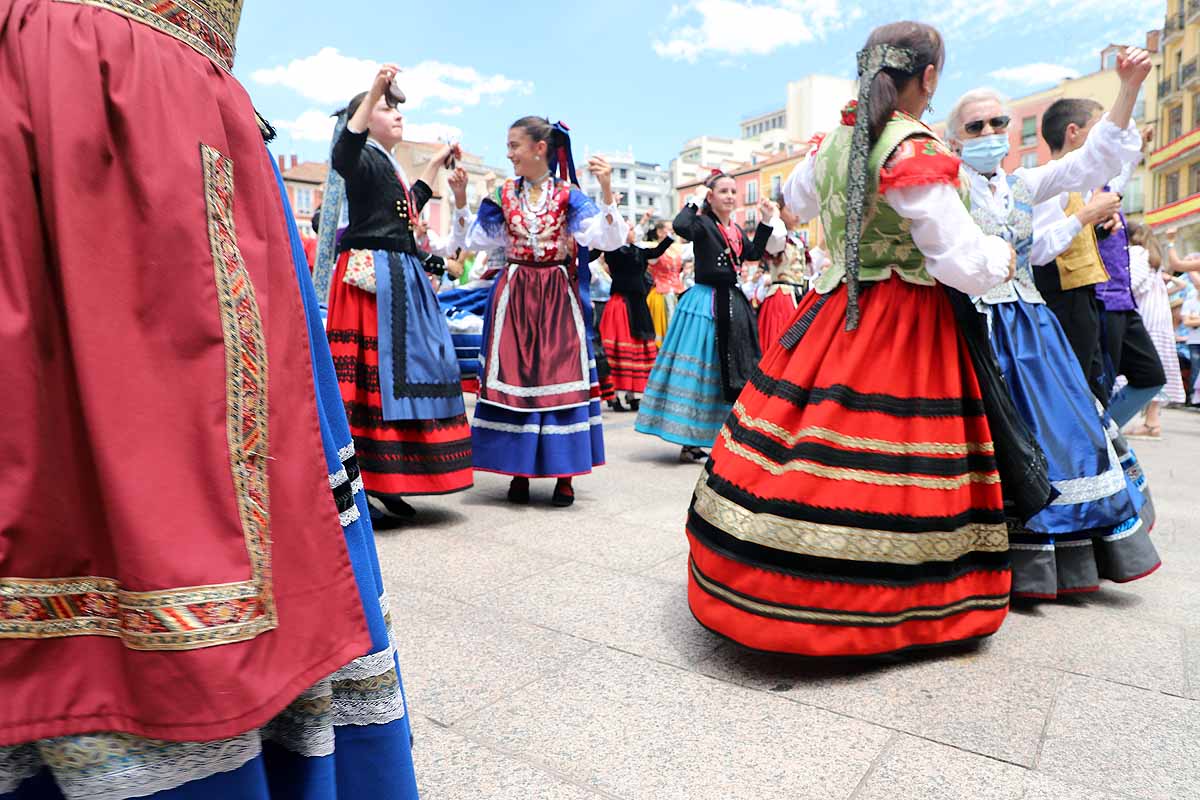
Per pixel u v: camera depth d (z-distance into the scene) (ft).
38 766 3.00
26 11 2.79
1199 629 7.54
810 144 7.75
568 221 12.30
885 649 6.36
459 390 11.33
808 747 5.39
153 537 2.65
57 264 2.71
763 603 6.25
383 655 3.70
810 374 6.68
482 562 9.34
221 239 2.97
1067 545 8.13
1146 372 13.76
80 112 2.73
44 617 2.68
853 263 6.35
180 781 2.85
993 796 4.85
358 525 3.75
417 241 11.98
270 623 2.86
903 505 6.36
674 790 4.89
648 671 6.52
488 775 5.02
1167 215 106.73
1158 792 4.89
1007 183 8.77
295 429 3.20
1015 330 8.31
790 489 6.31
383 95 10.68
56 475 2.72
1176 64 106.93
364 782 3.67
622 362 26.61
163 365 2.78
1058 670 6.60
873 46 6.52
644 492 13.48
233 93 3.28
